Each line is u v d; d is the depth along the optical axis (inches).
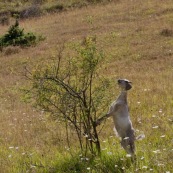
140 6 2274.9
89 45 601.9
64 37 1971.0
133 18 2082.9
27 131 802.2
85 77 613.3
